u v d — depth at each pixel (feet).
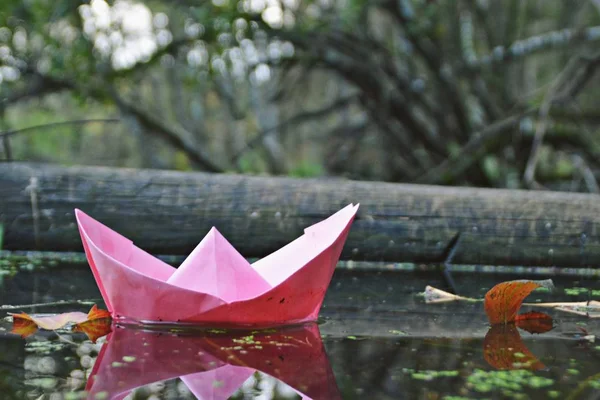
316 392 2.42
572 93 16.31
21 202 6.94
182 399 2.31
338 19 16.89
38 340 3.25
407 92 17.69
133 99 22.50
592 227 7.04
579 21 23.26
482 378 2.67
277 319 3.45
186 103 27.73
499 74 18.98
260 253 7.09
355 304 4.67
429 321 4.01
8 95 14.82
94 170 7.16
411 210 7.15
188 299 3.30
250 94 22.90
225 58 14.28
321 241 3.83
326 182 7.34
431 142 18.35
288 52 16.65
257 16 13.91
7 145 8.55
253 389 2.45
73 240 6.99
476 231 7.07
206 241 3.50
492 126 15.49
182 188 7.09
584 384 2.58
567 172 18.53
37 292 4.94
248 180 7.23
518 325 3.90
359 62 17.01
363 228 7.06
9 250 7.03
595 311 4.41
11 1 13.21
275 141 24.52
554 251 6.99
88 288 5.17
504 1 20.52
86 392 2.39
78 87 15.15
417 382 2.59
